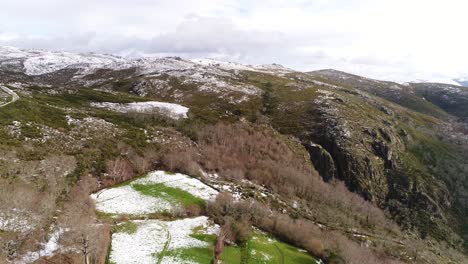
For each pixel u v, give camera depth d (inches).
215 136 5329.7
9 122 3636.8
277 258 2746.1
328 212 4778.5
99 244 2319.1
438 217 6707.7
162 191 3422.7
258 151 5487.2
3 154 3021.7
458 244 6274.6
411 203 6840.6
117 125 4611.2
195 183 3742.6
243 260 2593.5
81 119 4404.5
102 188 3336.6
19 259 1959.9
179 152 4360.2
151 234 2699.3
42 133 3693.4
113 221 2783.0
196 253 2511.1
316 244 3073.3
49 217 2367.1
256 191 4205.2
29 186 2696.9
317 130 7367.1
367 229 5027.1
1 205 2214.6
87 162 3513.8
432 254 5241.1
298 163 5880.9
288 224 3265.3
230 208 3272.6
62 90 6063.0
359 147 7160.4
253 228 3144.7
